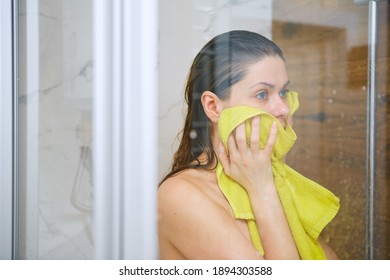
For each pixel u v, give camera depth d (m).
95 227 0.54
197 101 0.63
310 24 0.70
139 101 0.53
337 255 0.70
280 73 0.67
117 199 0.53
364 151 0.72
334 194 0.71
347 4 0.72
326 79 0.70
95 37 0.53
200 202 0.63
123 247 0.53
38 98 0.71
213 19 0.63
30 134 0.72
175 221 0.61
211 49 0.63
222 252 0.64
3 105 0.75
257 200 0.66
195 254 0.62
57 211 0.67
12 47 0.75
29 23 0.72
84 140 0.60
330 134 0.71
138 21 0.53
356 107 0.72
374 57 0.73
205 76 0.63
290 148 0.68
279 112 0.67
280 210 0.67
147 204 0.54
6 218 0.75
